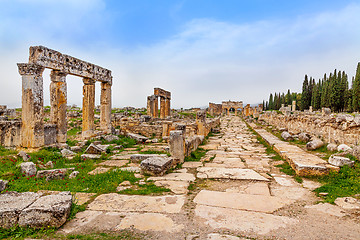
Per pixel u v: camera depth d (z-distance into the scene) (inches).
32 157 385.1
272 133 799.1
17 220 162.4
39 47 449.7
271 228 165.3
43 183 271.4
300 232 159.8
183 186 261.4
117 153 491.2
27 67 437.1
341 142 435.8
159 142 668.7
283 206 205.5
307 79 2610.7
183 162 390.3
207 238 151.6
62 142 529.0
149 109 1385.3
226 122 1628.9
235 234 156.9
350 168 289.0
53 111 525.7
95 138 652.1
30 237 154.3
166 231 161.6
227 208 200.5
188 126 710.5
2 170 297.3
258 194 236.7
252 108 2792.8
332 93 2031.3
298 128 708.0
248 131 997.2
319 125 542.9
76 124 973.8
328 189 244.1
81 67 602.2
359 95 1619.1
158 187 257.9
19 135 463.8
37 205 169.6
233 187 260.8
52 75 518.9
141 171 313.4
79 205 203.5
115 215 187.0
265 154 476.7
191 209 198.2
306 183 273.9
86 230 163.5
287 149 448.5
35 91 446.6
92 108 661.9
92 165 375.9
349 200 211.6
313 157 358.0
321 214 188.1
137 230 163.2
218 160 413.4
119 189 253.6
